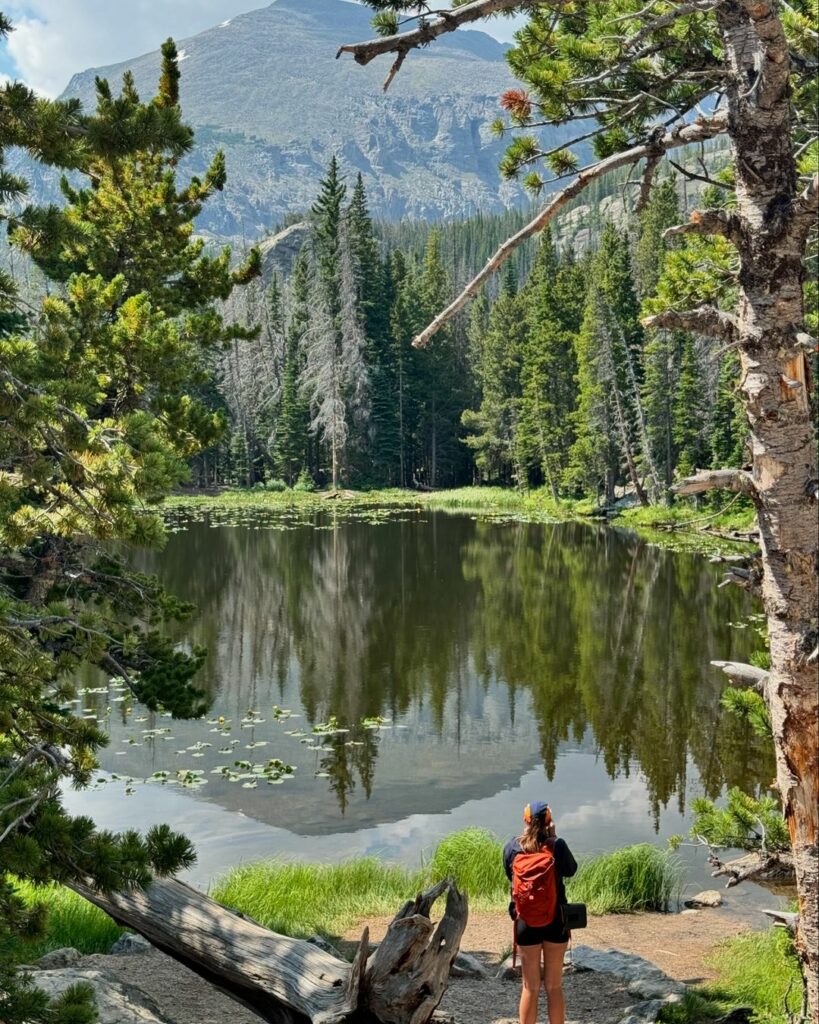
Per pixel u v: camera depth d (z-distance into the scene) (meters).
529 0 4.49
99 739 6.17
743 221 4.73
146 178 12.94
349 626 27.50
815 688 4.70
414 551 43.28
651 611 29.27
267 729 18.59
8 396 6.46
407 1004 6.20
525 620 28.12
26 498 8.25
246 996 7.44
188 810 14.66
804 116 6.97
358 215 87.38
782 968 8.55
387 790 15.51
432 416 88.50
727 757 16.95
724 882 12.12
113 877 5.23
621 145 6.96
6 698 5.87
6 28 5.64
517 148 7.00
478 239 188.50
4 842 5.04
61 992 6.56
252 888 11.13
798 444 4.71
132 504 6.71
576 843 13.38
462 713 19.59
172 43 12.08
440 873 11.98
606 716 19.31
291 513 64.12
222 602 31.00
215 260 13.74
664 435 61.56
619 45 6.68
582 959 9.03
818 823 4.76
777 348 4.70
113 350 10.48
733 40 4.77
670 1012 7.60
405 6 5.02
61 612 6.93
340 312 83.12
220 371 90.31
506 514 63.81
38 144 5.73
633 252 89.62
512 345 83.56
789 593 4.73
